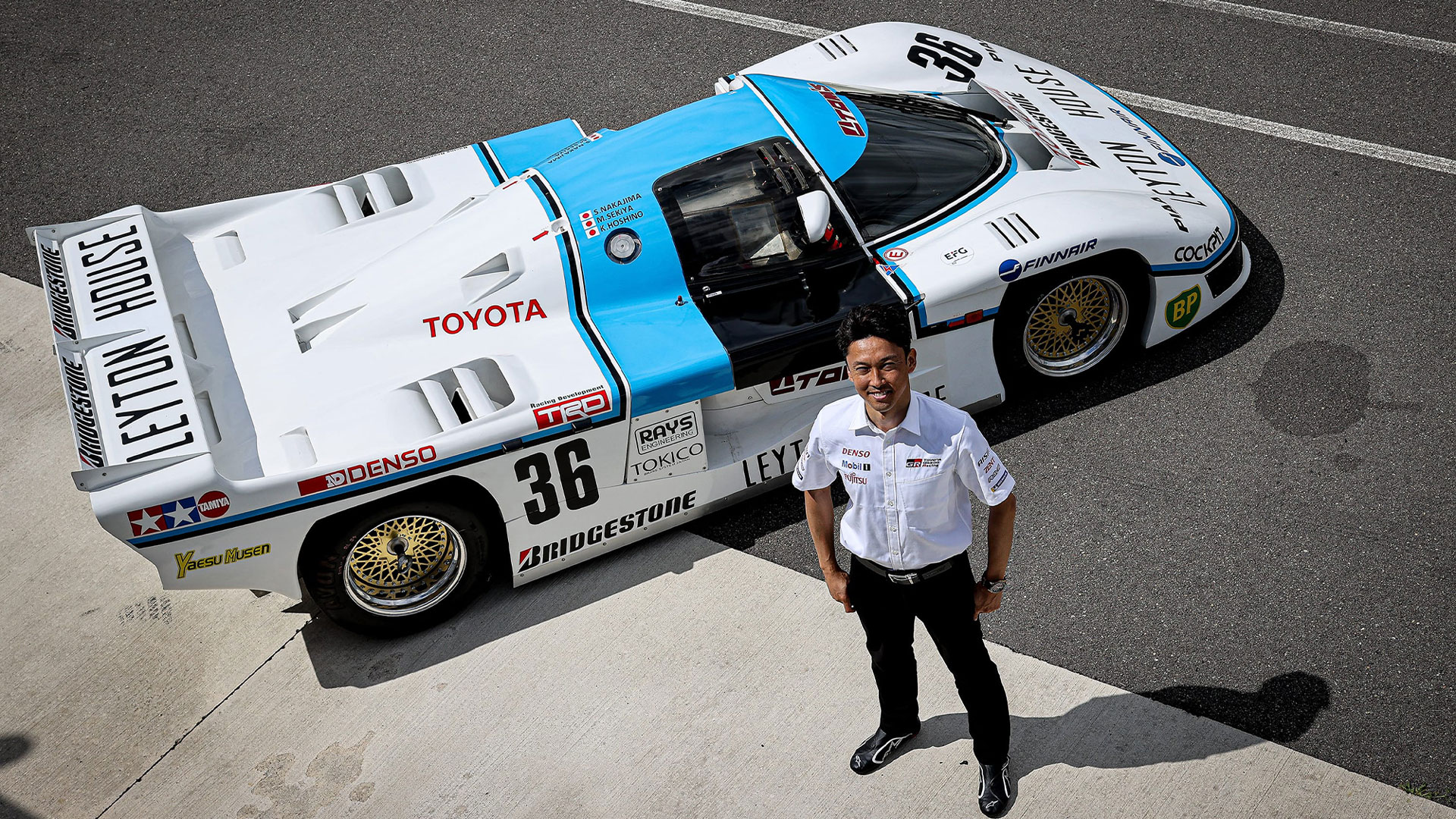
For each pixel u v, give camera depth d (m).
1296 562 3.76
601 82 6.50
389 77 6.74
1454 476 3.97
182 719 3.64
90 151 6.42
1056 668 3.52
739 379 3.82
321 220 4.50
